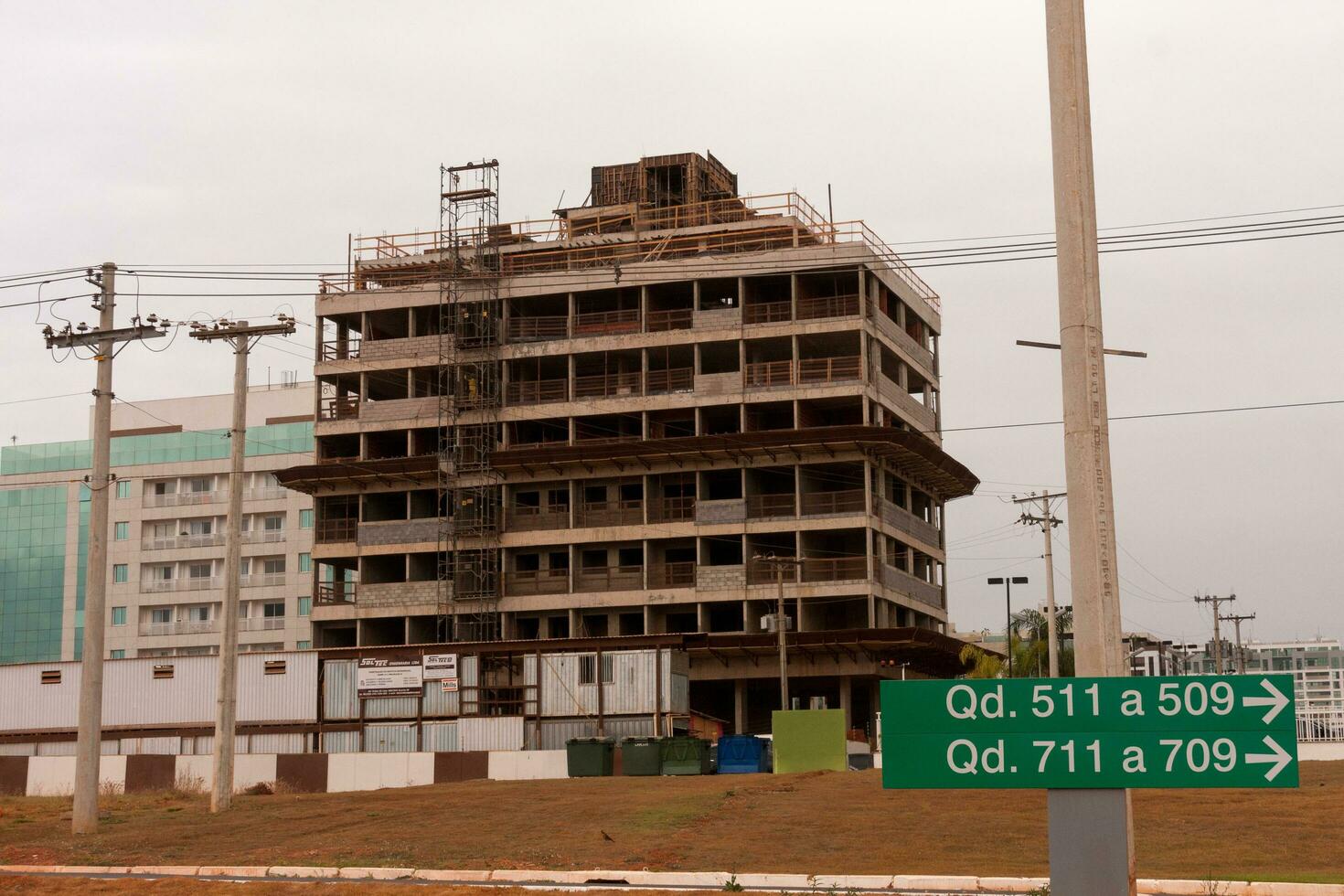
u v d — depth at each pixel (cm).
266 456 13575
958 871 2730
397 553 9119
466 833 3512
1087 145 1614
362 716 7350
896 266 9212
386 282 9806
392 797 4512
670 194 9881
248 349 4519
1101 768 1378
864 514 8419
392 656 7400
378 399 10044
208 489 13725
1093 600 1512
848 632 8194
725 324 8831
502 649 7288
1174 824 3253
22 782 6009
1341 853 2891
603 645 7244
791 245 9119
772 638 8200
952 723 1412
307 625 13112
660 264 9012
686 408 8825
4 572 14362
